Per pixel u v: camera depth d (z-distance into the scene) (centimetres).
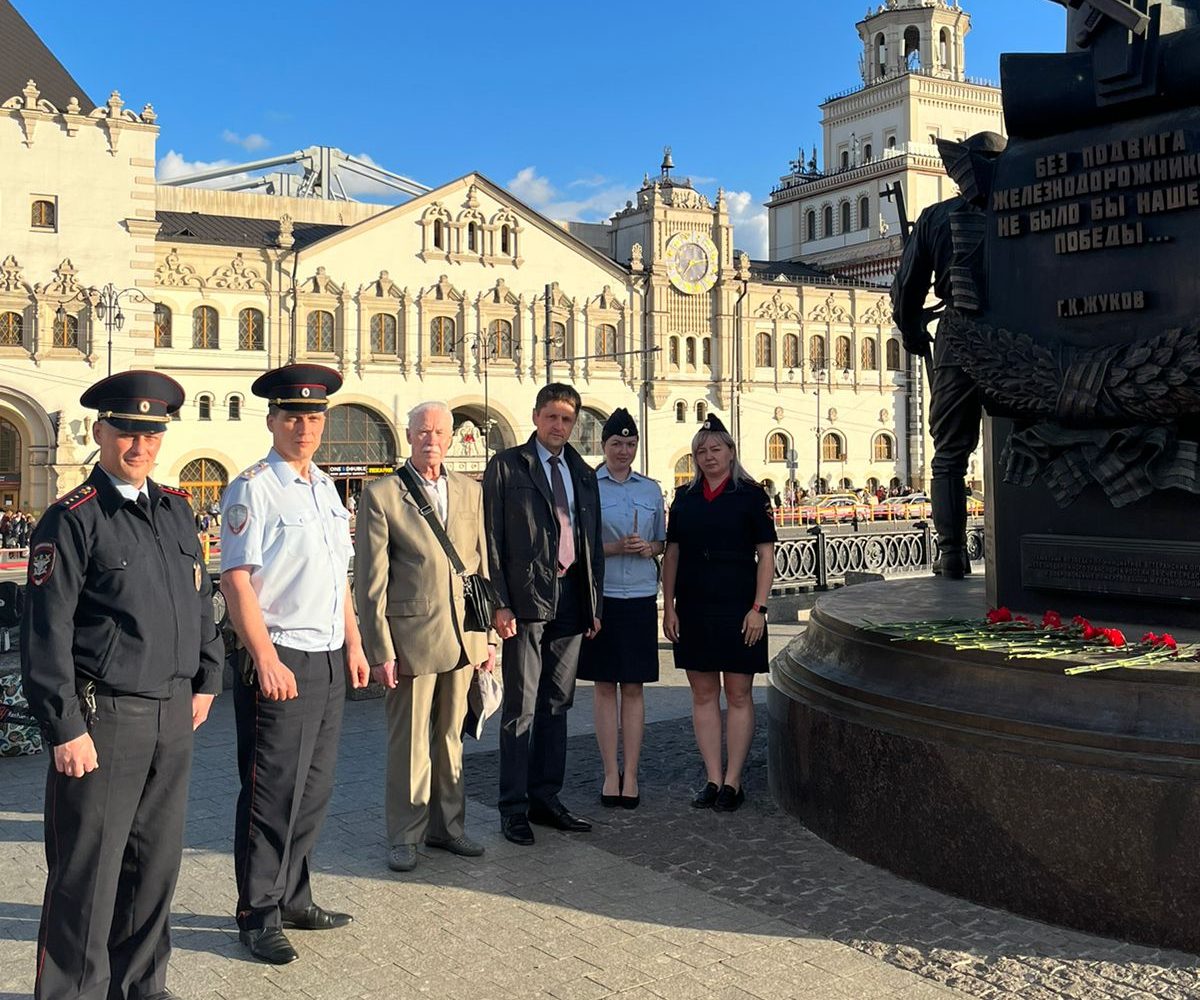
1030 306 612
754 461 6019
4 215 4291
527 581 597
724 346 5900
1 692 783
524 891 523
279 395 478
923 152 6731
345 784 718
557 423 614
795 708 627
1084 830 473
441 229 5206
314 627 475
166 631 393
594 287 5581
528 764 623
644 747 816
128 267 4481
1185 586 559
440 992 419
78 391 4412
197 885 535
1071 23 656
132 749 386
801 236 7319
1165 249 563
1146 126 573
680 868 554
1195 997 411
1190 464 556
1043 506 627
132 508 391
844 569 1705
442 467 577
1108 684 489
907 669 566
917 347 816
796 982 425
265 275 4812
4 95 4400
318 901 512
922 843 529
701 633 652
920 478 6450
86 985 380
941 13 6956
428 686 560
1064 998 410
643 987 421
